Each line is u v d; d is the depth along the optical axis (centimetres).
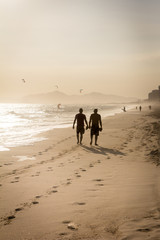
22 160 934
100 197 480
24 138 1641
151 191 498
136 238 303
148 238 300
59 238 321
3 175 712
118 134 1680
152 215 376
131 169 726
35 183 611
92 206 433
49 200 479
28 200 487
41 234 336
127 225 345
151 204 424
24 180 644
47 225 364
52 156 1010
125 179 612
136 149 1095
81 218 383
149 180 589
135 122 2666
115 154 1005
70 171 729
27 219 391
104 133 1762
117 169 734
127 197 470
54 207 439
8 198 505
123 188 533
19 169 787
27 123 3378
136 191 505
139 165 780
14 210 436
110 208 418
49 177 666
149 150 1038
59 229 348
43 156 1014
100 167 771
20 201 483
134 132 1738
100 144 1303
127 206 422
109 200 459
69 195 503
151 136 1466
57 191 536
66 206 440
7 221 388
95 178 634
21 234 339
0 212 429
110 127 2184
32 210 430
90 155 1003
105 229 338
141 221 355
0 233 346
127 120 2989
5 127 2673
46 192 533
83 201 462
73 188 552
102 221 366
